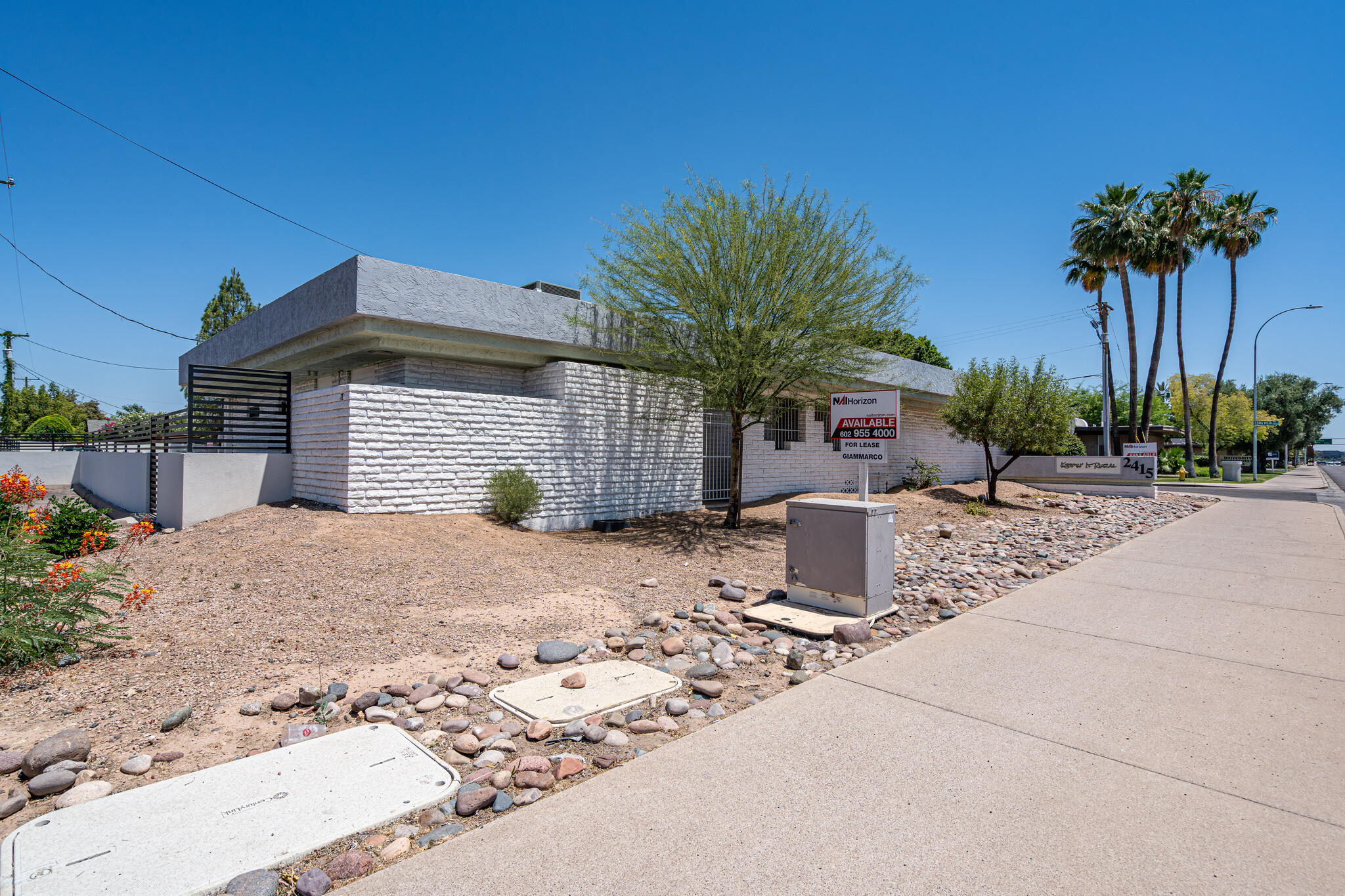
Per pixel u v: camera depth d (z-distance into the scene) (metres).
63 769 3.35
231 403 13.16
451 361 12.48
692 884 2.59
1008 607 7.06
